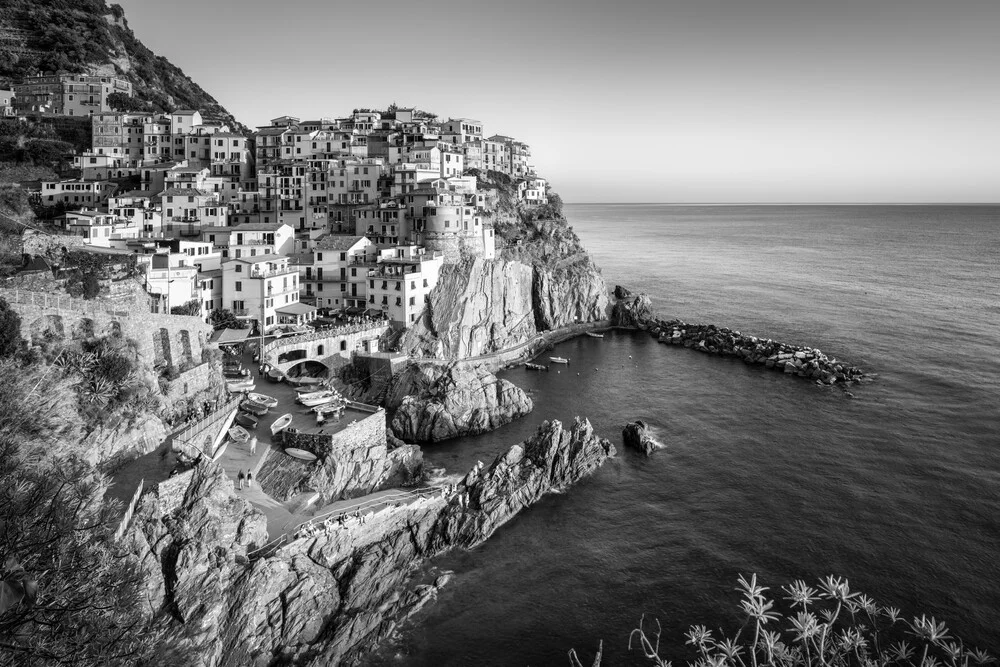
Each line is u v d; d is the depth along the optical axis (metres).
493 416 103.69
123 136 170.88
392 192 160.25
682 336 160.50
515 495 76.19
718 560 66.75
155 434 60.09
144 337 68.44
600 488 81.50
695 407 111.38
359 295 134.00
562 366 139.75
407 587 63.88
